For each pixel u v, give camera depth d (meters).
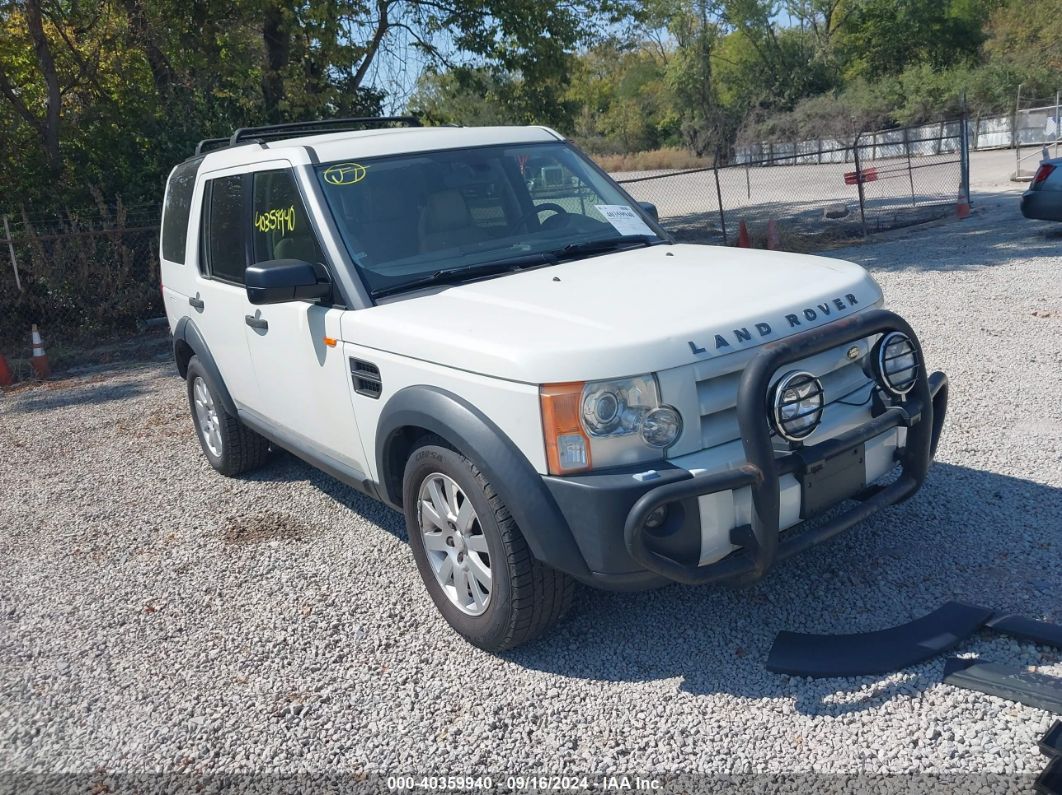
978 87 42.62
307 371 4.45
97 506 6.02
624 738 3.18
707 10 52.44
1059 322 8.03
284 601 4.42
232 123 15.32
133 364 11.13
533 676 3.60
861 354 3.60
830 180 30.25
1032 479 4.84
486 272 4.21
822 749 3.01
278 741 3.36
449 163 4.66
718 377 3.29
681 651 3.65
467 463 3.49
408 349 3.67
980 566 4.02
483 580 3.63
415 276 4.15
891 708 3.15
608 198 4.99
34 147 14.78
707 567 3.19
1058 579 3.86
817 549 4.31
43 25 15.84
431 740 3.28
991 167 27.64
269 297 3.97
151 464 6.82
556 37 17.78
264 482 6.12
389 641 3.96
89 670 3.97
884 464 3.62
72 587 4.81
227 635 4.15
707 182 33.78
